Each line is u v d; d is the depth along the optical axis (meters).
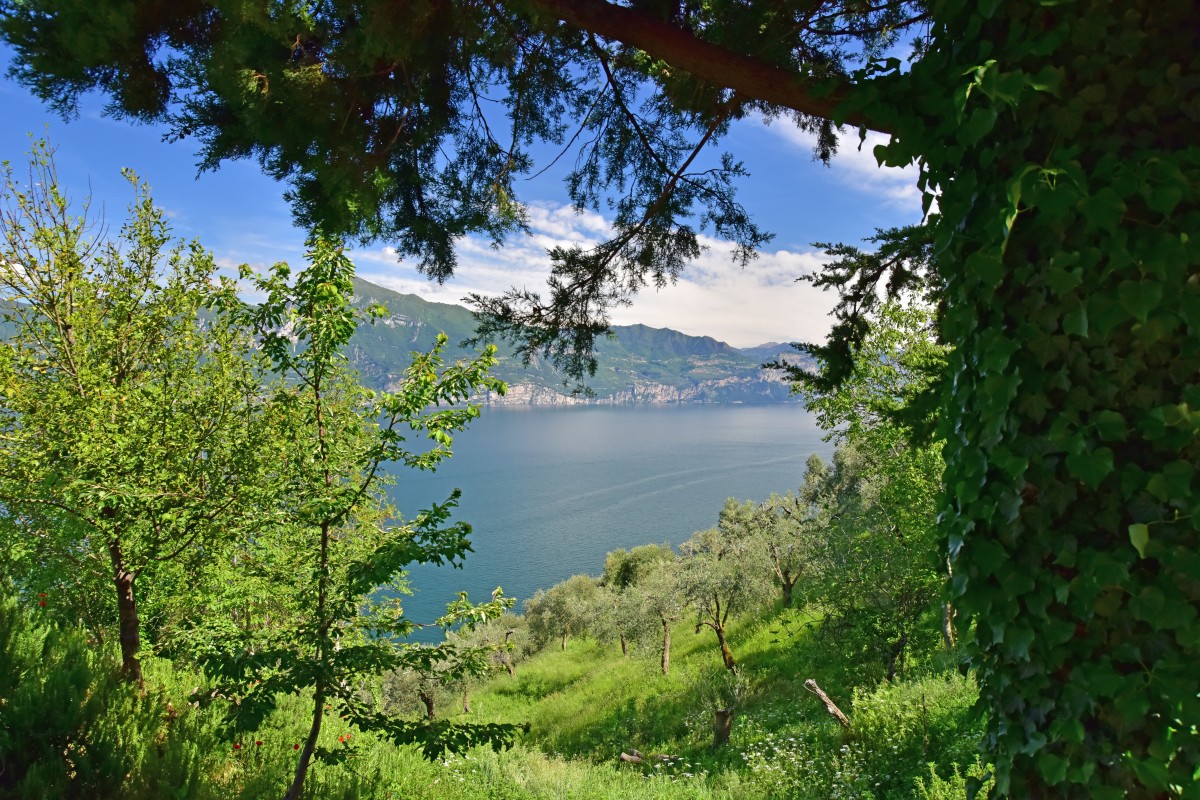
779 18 3.67
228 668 4.87
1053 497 1.95
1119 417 1.86
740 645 28.02
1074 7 1.92
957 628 2.27
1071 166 1.86
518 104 4.87
